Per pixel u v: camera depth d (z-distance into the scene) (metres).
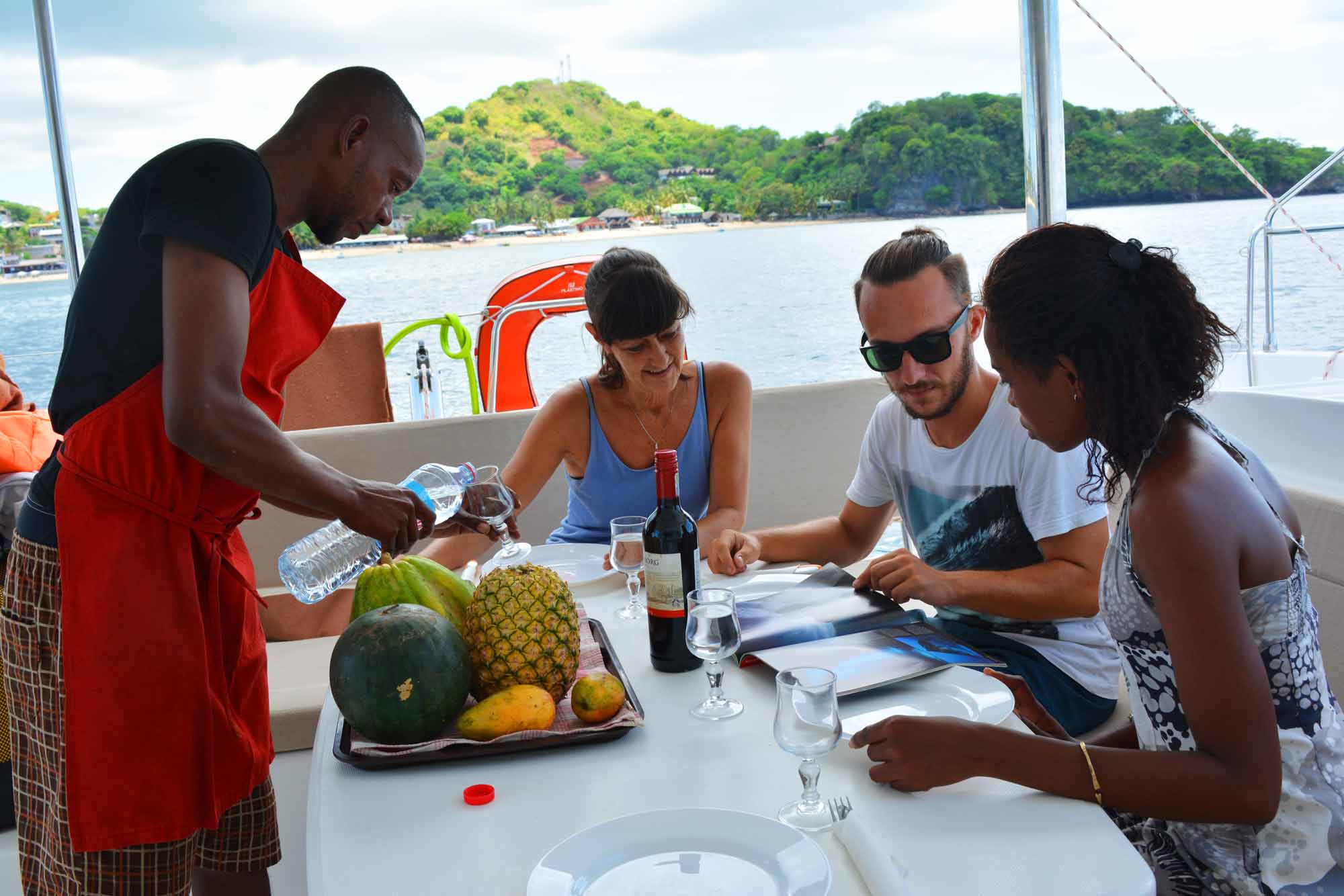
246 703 1.49
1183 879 1.17
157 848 1.32
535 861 0.96
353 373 3.45
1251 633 1.03
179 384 1.22
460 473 1.70
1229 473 1.08
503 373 4.81
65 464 1.30
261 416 1.28
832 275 12.76
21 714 1.36
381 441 2.88
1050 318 1.12
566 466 2.46
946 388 1.78
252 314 1.45
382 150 1.50
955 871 0.91
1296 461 2.26
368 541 1.71
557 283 4.77
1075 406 1.17
